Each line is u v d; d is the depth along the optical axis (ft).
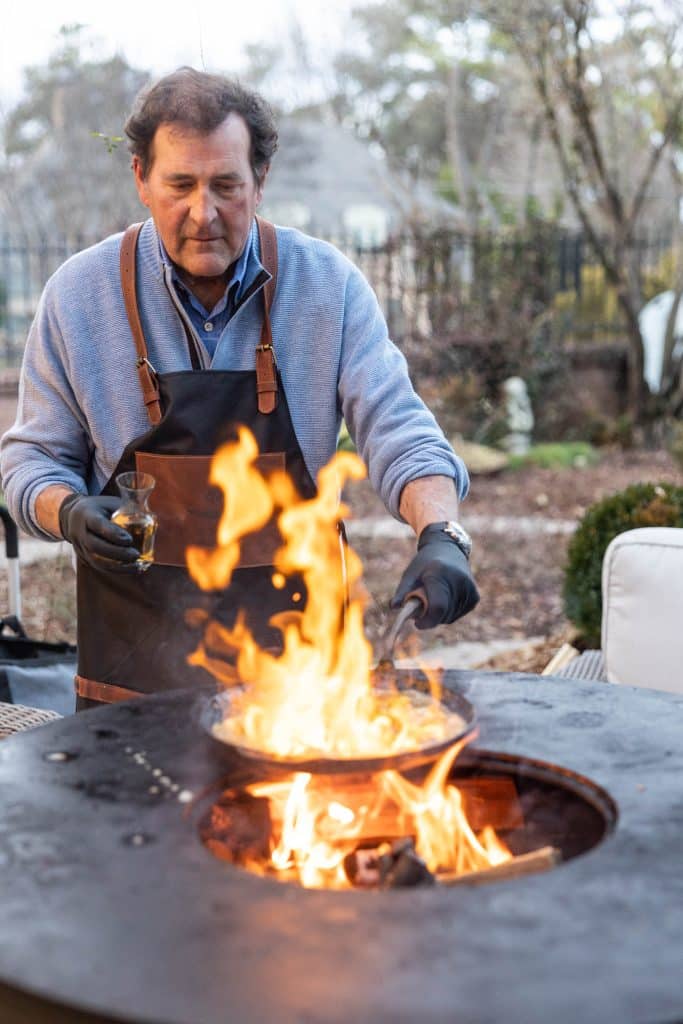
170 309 7.09
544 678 6.11
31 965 3.45
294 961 3.45
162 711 5.62
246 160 6.57
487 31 46.11
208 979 3.36
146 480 6.06
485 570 21.39
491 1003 3.23
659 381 37.32
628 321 36.65
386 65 67.05
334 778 5.19
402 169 71.82
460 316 35.27
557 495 28.55
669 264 40.09
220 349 7.10
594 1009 3.20
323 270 7.32
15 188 48.91
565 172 36.09
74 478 7.12
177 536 7.03
